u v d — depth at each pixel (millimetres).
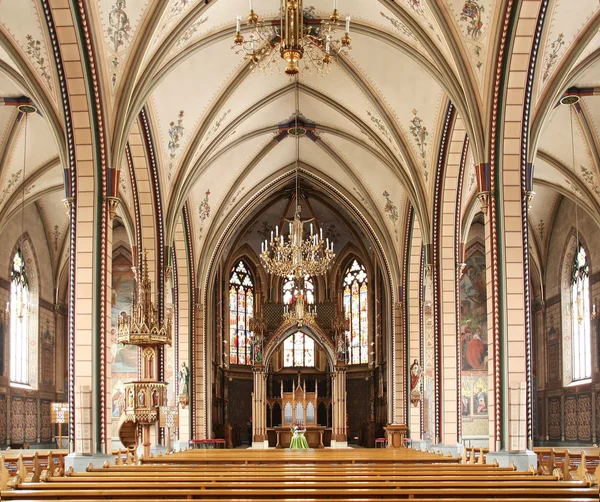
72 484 11031
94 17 18609
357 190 34562
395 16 20875
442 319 26359
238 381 46125
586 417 32312
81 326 19156
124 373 36688
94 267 19359
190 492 10188
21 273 34062
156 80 21219
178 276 33500
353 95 27109
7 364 31859
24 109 24750
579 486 10844
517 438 18094
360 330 45781
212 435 40188
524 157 19062
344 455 20359
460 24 19078
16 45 19203
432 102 25141
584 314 33281
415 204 27375
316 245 28422
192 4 20266
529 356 18500
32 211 34906
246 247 46500
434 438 26156
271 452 22406
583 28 19031
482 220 38438
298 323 41500
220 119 27125
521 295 18750
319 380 47875
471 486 10805
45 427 35906
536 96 19891
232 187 34125
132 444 25656
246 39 23547
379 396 41438
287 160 35031
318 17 22781
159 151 26031
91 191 19562
